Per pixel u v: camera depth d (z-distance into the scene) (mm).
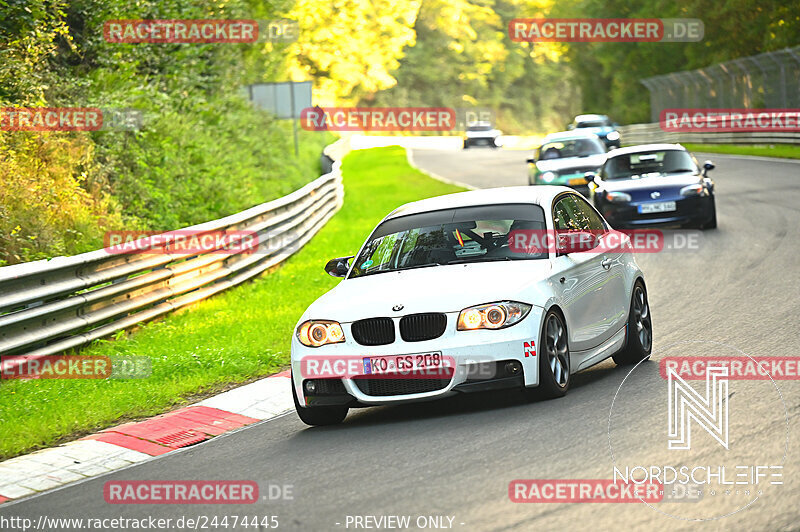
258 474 17781
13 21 43156
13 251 35750
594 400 20500
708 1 149250
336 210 72625
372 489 15961
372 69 199625
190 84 67312
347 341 20672
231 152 69000
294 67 158250
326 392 20906
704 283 36406
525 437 18125
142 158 52344
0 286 26156
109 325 30953
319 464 17969
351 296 21594
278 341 30766
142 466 19312
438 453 17688
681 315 30656
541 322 20531
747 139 113250
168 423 22516
